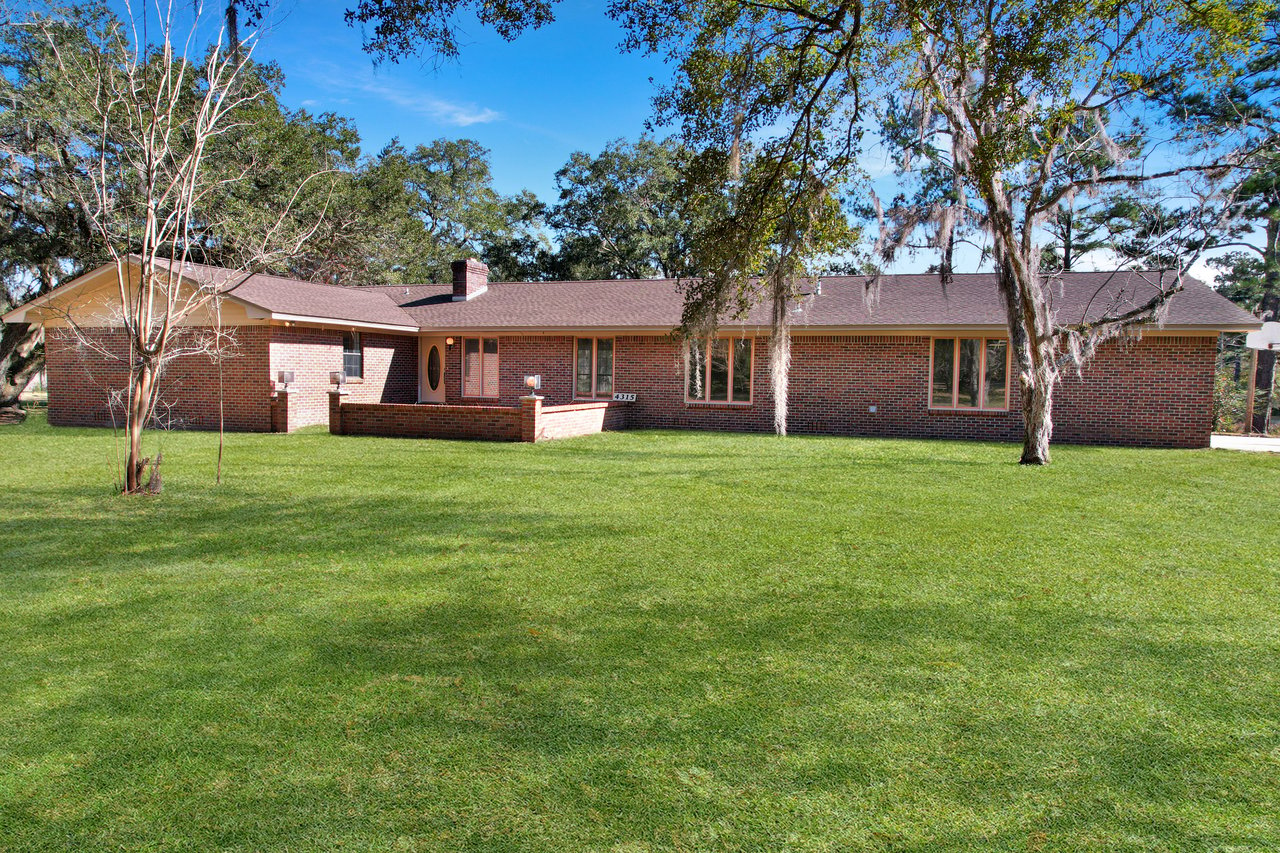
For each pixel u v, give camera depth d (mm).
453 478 9695
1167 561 5785
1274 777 2857
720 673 3787
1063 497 8445
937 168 14883
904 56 9797
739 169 9398
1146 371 14594
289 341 16297
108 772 2916
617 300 19594
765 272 10375
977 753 3037
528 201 43719
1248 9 8945
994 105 9117
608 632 4336
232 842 2508
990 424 15633
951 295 17219
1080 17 8539
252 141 20953
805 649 4082
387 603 4836
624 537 6547
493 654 4031
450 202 41250
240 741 3143
